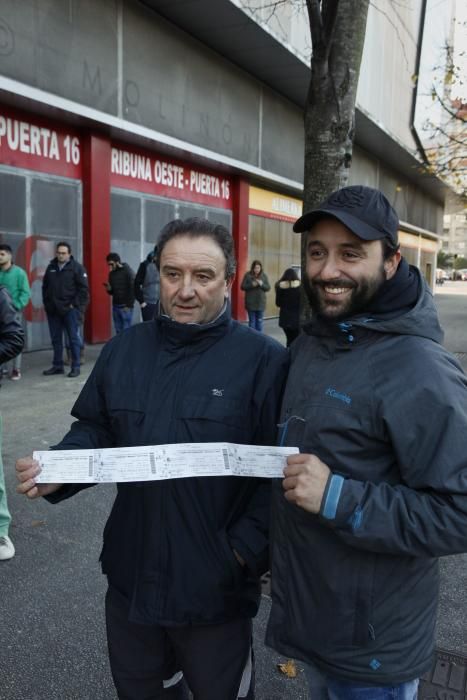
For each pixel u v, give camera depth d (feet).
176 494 4.87
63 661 7.87
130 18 33.76
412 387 3.96
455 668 7.66
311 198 12.15
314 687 4.89
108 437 5.60
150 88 35.91
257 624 8.81
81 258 34.12
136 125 34.60
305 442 4.35
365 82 52.54
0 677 7.55
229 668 5.21
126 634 5.30
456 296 114.01
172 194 41.70
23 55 27.48
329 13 11.12
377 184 77.77
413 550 3.85
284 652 4.62
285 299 28.55
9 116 28.99
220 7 34.86
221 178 47.44
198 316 5.09
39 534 11.49
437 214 121.39
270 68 44.98
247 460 4.57
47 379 25.38
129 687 5.40
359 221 4.17
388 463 4.13
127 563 5.17
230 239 5.21
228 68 43.37
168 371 5.11
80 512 12.56
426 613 4.37
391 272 4.47
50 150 31.45
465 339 44.19
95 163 33.65
